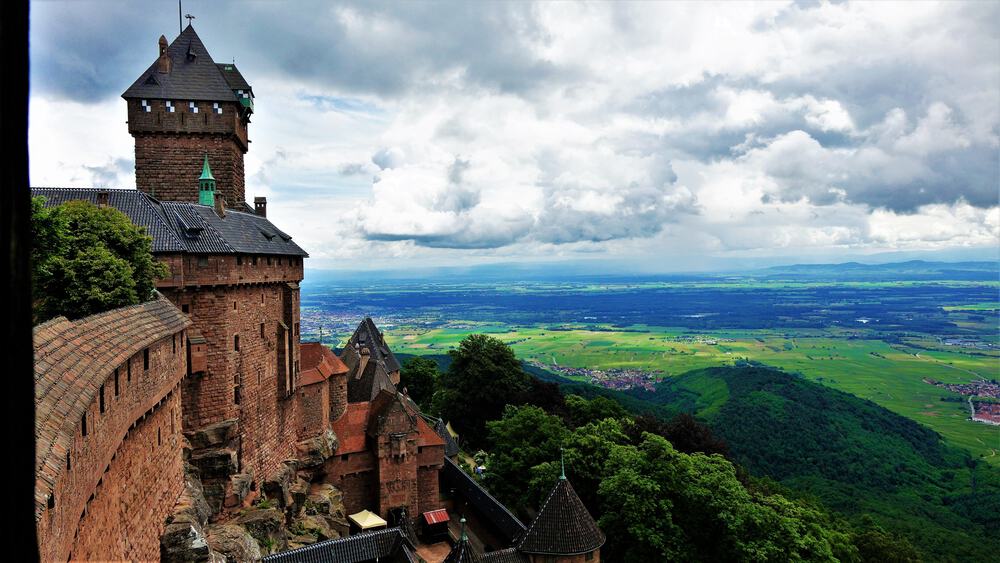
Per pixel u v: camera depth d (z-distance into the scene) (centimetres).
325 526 5750
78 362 2159
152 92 5822
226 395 4612
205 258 4456
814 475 14438
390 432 6894
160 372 3092
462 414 11388
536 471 7188
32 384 522
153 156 5919
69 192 4484
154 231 4384
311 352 6781
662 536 5603
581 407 10694
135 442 2738
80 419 1902
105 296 3353
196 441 4425
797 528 5953
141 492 2822
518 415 8831
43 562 1480
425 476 7281
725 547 5831
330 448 6600
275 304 5597
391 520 6819
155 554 3038
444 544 6781
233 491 4559
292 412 5984
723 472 6350
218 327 4541
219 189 6069
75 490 1872
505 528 6344
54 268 3319
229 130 6038
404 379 13325
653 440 6325
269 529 4719
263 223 5819
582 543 4944
